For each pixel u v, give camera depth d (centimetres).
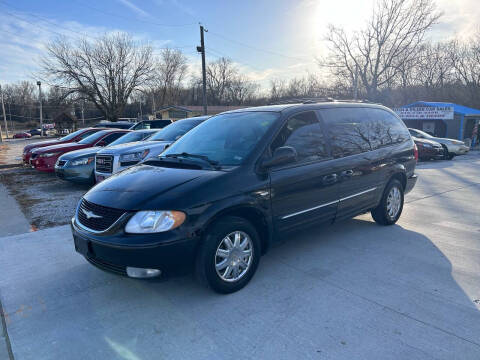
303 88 6731
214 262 305
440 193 791
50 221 587
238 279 327
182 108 4297
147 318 291
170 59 5916
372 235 487
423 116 2477
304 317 286
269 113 396
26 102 9531
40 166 1044
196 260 302
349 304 304
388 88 3884
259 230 353
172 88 6159
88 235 305
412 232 501
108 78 4000
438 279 350
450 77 4203
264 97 8088
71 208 673
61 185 942
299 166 372
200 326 278
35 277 372
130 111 6359
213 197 301
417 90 4278
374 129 492
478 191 812
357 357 237
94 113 7000
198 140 414
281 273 367
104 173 713
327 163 402
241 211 325
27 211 655
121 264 287
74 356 246
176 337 264
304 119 400
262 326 275
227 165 340
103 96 4094
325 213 406
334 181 408
